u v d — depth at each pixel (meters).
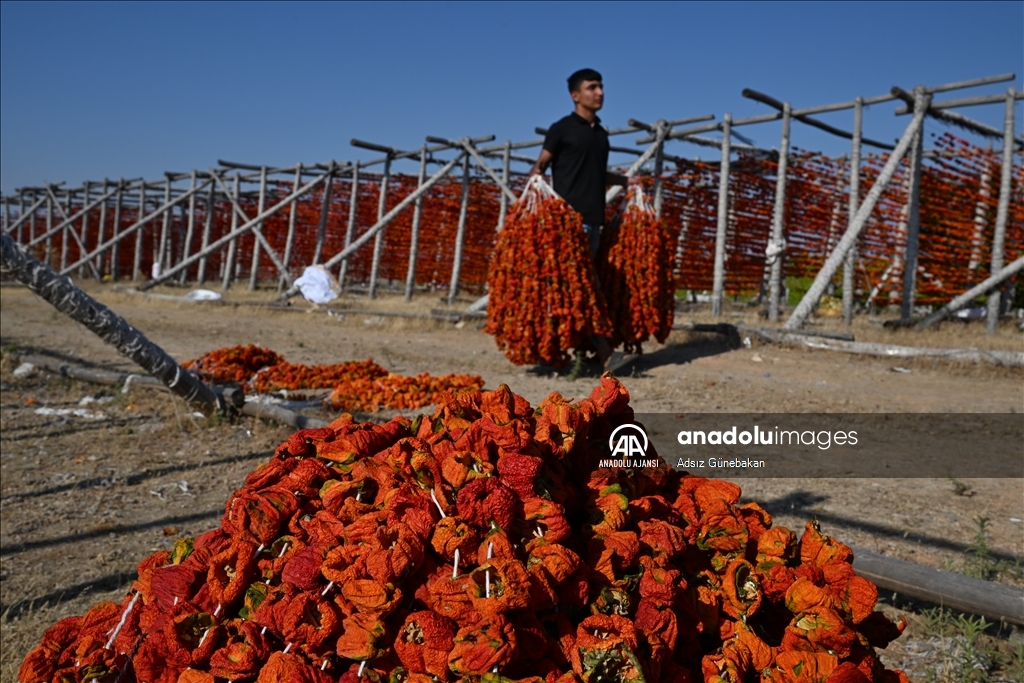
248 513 2.09
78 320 5.57
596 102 8.73
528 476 2.03
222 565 2.01
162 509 4.71
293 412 6.51
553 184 8.91
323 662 1.82
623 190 13.90
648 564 2.07
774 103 13.40
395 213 18.55
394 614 1.84
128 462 5.68
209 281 32.09
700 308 19.34
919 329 12.06
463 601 1.77
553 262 8.21
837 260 11.49
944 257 15.03
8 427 6.72
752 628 2.12
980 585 2.97
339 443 2.30
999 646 2.98
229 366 8.91
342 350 11.45
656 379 8.54
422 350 11.30
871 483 4.94
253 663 1.81
